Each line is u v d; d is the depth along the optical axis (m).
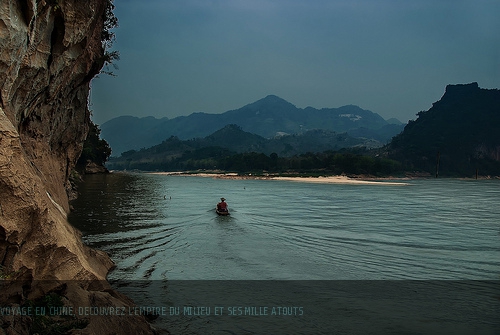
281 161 194.50
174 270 16.56
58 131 25.41
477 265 18.95
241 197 58.88
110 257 18.00
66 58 18.20
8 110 11.77
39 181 11.14
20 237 8.71
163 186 79.88
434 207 49.25
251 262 18.50
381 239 25.44
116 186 66.31
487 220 36.50
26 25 11.56
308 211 40.84
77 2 16.69
